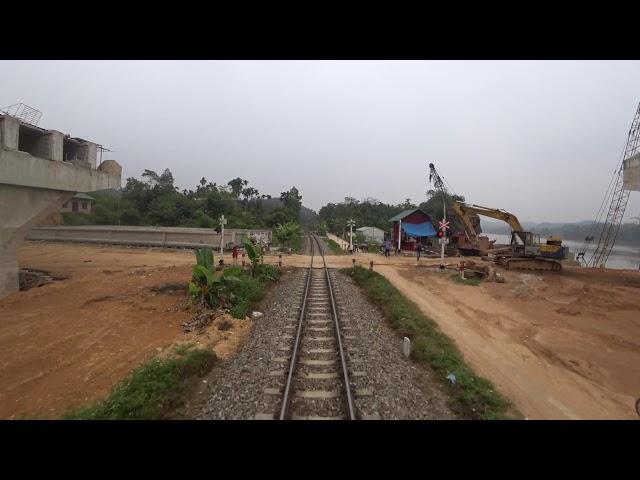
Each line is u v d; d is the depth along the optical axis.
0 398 7.71
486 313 14.65
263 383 7.76
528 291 18.81
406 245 42.69
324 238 75.69
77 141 20.36
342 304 15.12
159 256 30.91
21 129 17.52
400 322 12.34
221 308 13.59
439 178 39.59
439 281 21.67
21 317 13.30
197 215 68.19
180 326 12.30
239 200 106.94
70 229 43.03
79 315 13.46
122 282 19.06
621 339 11.55
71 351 10.20
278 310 14.07
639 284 21.64
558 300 17.14
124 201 76.25
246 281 16.78
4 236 16.30
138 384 7.30
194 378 8.02
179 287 17.70
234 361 9.16
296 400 7.10
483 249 35.59
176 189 91.81
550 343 11.32
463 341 11.31
